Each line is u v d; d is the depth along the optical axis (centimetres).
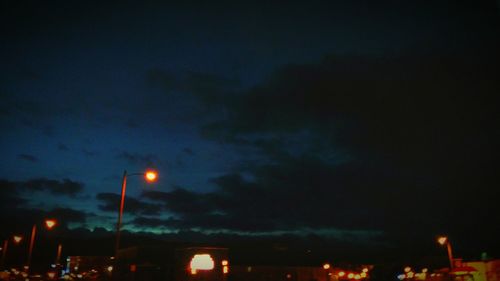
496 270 3478
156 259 5275
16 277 4650
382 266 6212
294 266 5672
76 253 10156
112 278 2473
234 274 5419
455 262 3500
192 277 4775
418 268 5759
